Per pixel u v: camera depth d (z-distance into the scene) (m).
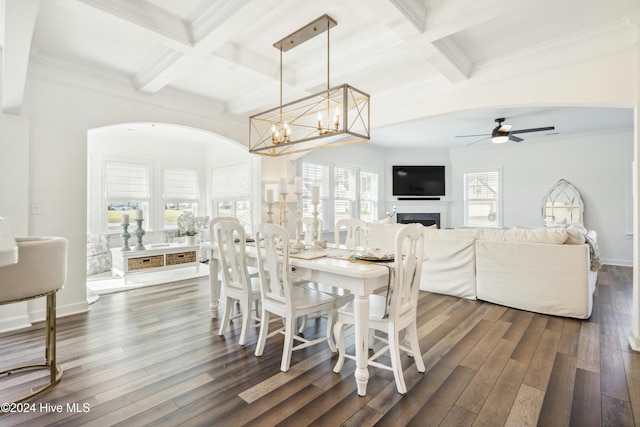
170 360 2.35
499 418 1.72
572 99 2.89
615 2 2.33
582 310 3.15
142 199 6.30
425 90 3.73
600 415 1.74
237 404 1.84
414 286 2.20
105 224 5.84
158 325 3.04
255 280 3.05
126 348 2.54
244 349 2.54
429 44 2.66
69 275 3.32
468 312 3.42
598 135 6.19
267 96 4.04
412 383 2.06
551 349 2.53
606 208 6.12
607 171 6.12
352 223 3.36
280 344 2.65
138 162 6.26
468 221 7.86
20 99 2.66
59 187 3.25
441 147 7.93
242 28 2.41
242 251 2.58
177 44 2.60
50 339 2.09
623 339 2.71
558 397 1.90
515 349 2.54
